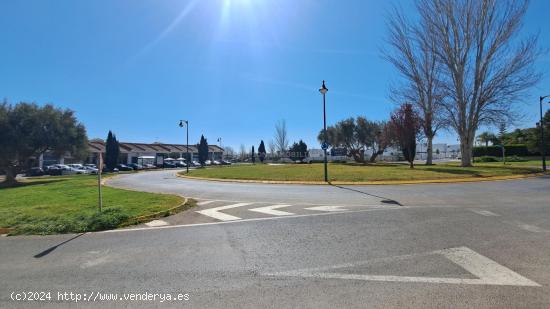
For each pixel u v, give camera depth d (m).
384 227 7.81
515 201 11.75
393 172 25.06
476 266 5.11
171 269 5.31
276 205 11.80
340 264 5.34
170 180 28.09
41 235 8.14
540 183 18.62
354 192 15.50
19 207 12.45
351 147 64.88
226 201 13.24
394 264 5.27
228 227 8.33
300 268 5.20
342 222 8.48
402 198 13.00
